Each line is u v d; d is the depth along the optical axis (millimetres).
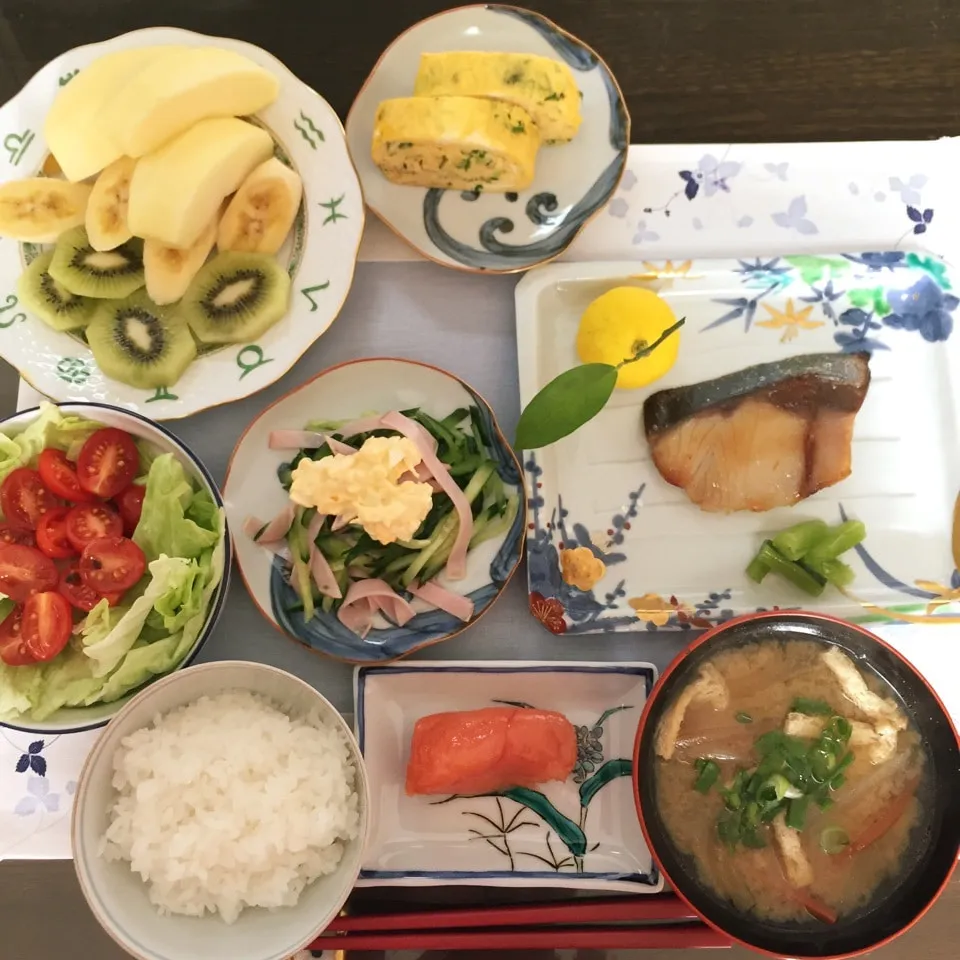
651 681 446
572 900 444
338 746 424
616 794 448
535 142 471
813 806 405
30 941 489
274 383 478
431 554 457
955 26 518
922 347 487
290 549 461
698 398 471
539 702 459
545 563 462
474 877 429
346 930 435
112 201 469
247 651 466
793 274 487
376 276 496
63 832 446
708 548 472
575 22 519
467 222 485
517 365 490
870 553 471
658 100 512
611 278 481
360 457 442
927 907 390
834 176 501
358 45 518
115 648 423
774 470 467
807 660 420
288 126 477
